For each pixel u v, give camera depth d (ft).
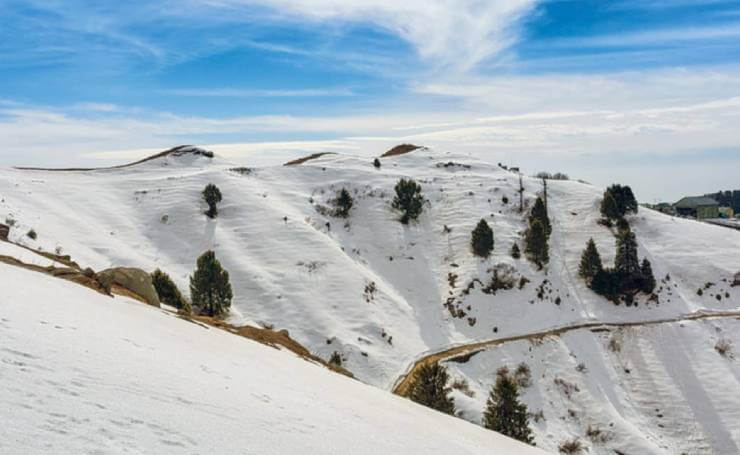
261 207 265.54
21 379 22.11
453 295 208.23
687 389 163.63
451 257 235.40
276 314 182.70
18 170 320.70
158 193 281.74
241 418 26.25
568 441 138.62
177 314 76.02
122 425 20.76
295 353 86.99
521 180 319.68
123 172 349.61
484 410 116.57
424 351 173.27
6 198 240.53
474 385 157.79
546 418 148.25
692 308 210.59
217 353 46.29
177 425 22.48
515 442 57.00
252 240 234.79
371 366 159.63
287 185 310.24
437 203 285.43
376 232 256.73
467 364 167.84
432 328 189.47
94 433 19.26
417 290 214.90
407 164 368.07
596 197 293.84
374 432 33.53
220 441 22.18
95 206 263.29
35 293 42.60
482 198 290.35
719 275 230.48
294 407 32.99
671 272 233.35
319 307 186.60
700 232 268.41
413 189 267.18
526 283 215.72
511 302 205.57
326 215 272.10
